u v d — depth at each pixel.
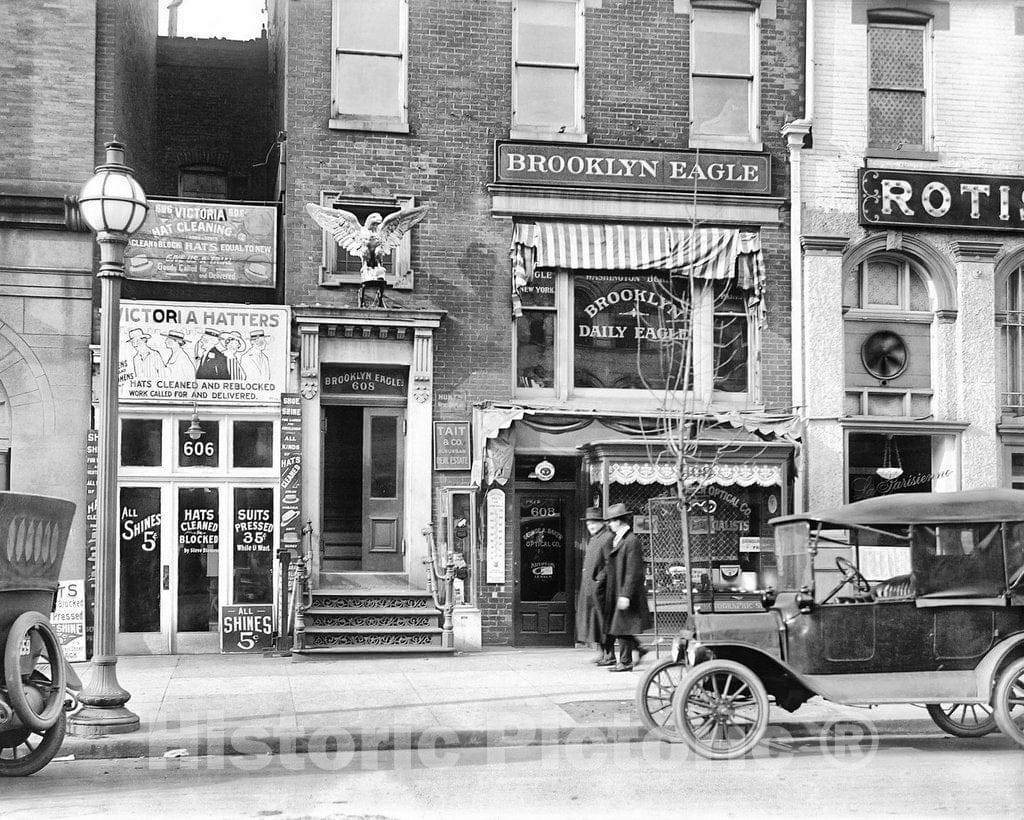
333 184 16.55
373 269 16.19
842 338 17.45
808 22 17.64
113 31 16.33
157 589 15.73
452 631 15.64
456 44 16.95
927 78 18.05
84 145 15.95
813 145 17.59
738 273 17.39
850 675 9.77
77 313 15.70
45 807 7.90
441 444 16.39
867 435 17.58
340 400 16.56
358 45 16.80
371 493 16.67
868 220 17.50
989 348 17.83
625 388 17.23
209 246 16.27
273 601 15.91
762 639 9.91
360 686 12.81
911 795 8.25
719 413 16.92
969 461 17.62
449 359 16.62
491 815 7.66
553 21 17.25
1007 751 10.06
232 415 15.97
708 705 9.78
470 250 16.78
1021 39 18.30
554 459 16.84
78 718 10.23
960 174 17.78
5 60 15.80
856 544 10.21
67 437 15.56
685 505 12.12
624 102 17.31
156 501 15.80
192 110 23.48
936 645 9.83
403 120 16.73
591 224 17.09
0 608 8.55
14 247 15.52
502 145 16.86
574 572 16.77
